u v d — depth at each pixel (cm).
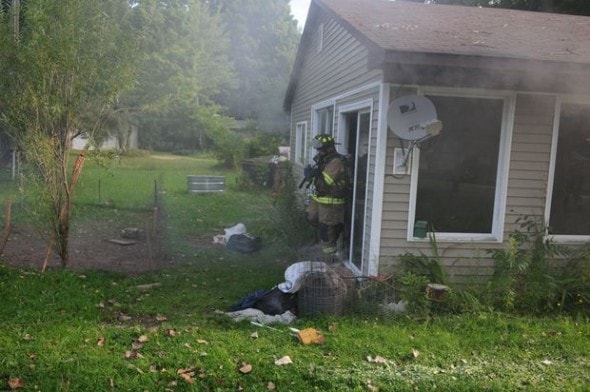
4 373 393
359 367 437
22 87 628
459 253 654
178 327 510
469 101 642
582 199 675
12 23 661
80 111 669
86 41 650
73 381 391
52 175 665
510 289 596
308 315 561
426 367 447
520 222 659
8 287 586
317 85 1121
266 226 1028
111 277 679
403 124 606
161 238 930
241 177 1803
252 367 424
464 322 551
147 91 2639
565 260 670
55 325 493
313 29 1157
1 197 1185
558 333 535
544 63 559
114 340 466
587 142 667
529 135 648
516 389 413
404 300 580
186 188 1709
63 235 689
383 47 544
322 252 779
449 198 654
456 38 639
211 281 692
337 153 795
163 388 389
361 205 732
